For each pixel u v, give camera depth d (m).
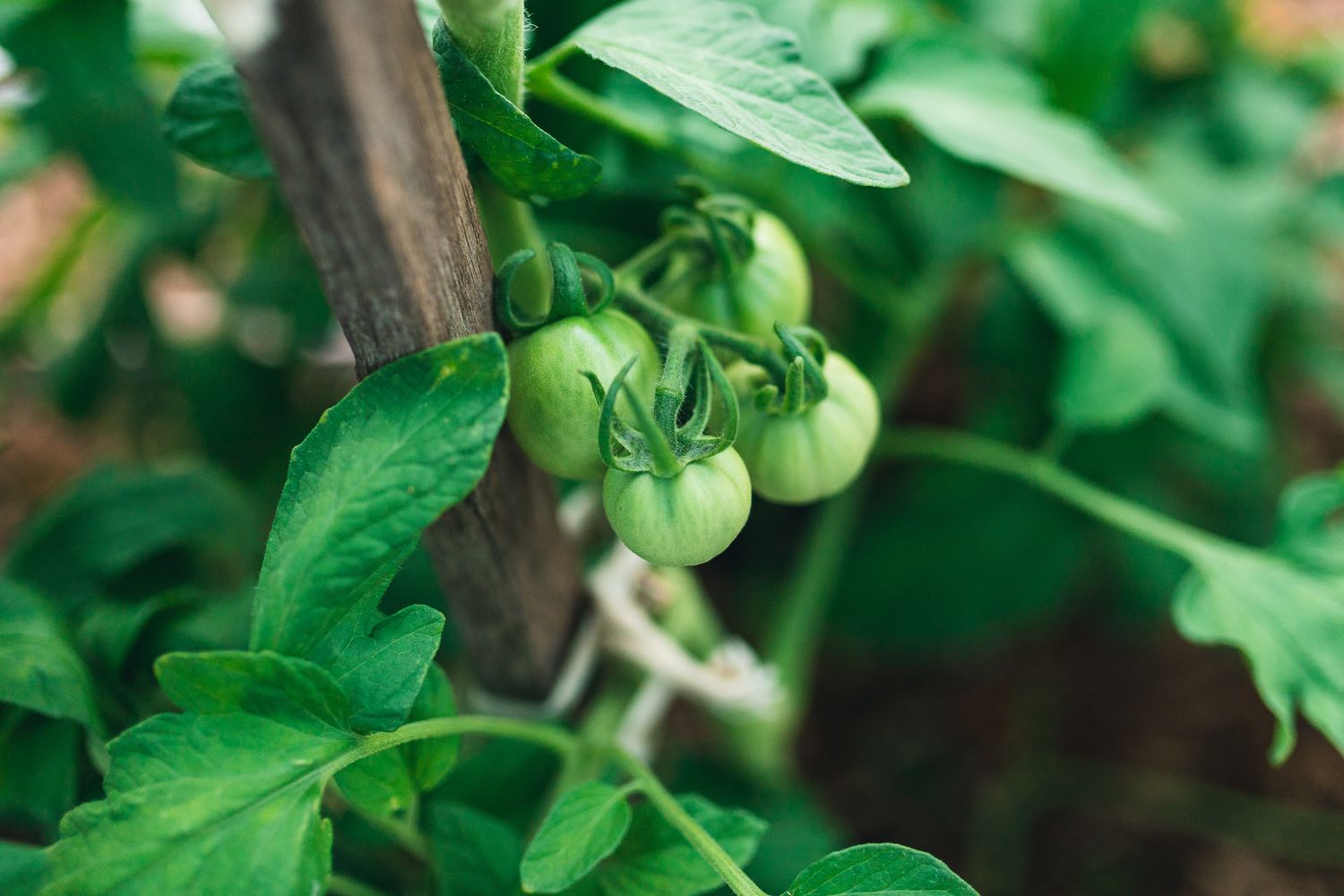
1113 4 0.63
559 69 0.56
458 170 0.41
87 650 0.52
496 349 0.41
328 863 0.41
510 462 0.46
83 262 0.99
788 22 0.58
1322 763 0.92
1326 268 1.06
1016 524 0.86
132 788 0.41
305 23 0.36
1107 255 0.75
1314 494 0.55
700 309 0.49
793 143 0.43
